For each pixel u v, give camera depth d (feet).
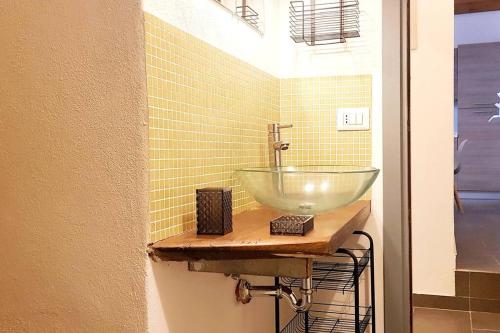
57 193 3.53
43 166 3.57
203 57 4.15
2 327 3.75
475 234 13.20
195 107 3.99
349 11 6.01
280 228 3.46
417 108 9.27
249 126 5.22
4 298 3.73
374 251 6.08
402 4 5.95
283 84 6.30
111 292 3.38
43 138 3.57
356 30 5.98
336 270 5.78
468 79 19.49
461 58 19.52
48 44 3.53
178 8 3.74
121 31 3.32
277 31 6.23
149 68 3.32
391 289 6.03
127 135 3.32
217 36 4.44
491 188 19.66
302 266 3.33
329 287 6.31
